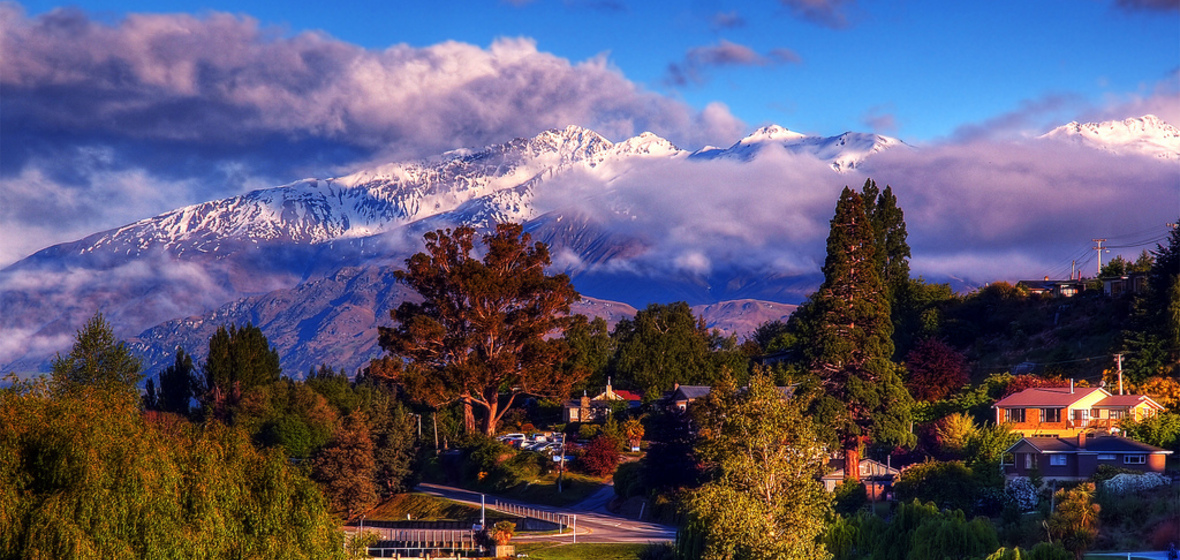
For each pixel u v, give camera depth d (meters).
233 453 46.19
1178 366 125.31
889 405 111.88
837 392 115.12
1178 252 133.62
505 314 160.12
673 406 119.88
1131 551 70.94
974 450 105.75
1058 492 81.69
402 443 142.00
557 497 132.12
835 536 76.31
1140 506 78.38
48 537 37.47
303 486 47.84
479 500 132.88
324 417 152.88
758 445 64.69
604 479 138.12
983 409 125.25
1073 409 115.00
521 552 96.88
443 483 151.50
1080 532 74.38
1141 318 132.75
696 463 112.25
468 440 155.75
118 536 38.97
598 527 109.88
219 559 42.81
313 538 46.88
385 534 108.69
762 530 62.03
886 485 103.12
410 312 160.62
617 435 151.38
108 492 38.97
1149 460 95.25
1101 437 100.31
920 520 73.69
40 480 39.19
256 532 44.81
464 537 104.56
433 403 153.75
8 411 40.03
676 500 111.38
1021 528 79.31
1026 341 156.88
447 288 159.88
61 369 93.25
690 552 76.75
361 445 128.38
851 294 116.94
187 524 41.84
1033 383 128.25
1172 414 111.44
